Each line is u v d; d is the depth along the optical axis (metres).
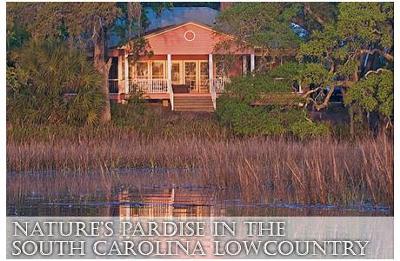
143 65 124.25
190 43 123.69
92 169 80.88
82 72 99.62
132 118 104.06
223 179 67.06
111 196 64.56
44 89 98.25
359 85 94.31
